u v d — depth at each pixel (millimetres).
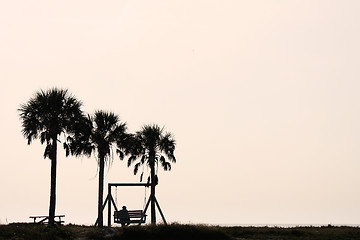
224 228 45156
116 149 54406
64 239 35125
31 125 49000
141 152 56781
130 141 55031
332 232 42250
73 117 50469
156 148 57344
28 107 49406
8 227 36250
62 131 50344
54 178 49094
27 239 33000
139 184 56094
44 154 49438
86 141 52062
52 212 48312
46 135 48906
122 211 53625
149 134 57094
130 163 56406
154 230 37312
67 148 51500
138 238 36438
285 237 39188
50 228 38281
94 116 53312
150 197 56406
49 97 49500
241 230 43125
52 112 49594
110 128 53438
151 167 56719
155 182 56562
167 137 57938
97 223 51750
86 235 36938
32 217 48188
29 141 49500
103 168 52938
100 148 52469
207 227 38906
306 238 38406
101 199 52406
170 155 57562
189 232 37344
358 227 50625
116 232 37688
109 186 55438
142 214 54094
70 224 51031
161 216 56156
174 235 37031
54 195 48781
